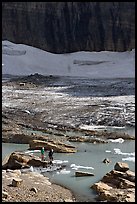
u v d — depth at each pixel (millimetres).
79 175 22516
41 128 35750
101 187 19891
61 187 20438
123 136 32875
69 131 35250
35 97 51062
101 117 39531
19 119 38969
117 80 68125
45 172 23266
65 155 27469
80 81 67062
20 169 23750
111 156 27062
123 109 42156
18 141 31312
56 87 60125
